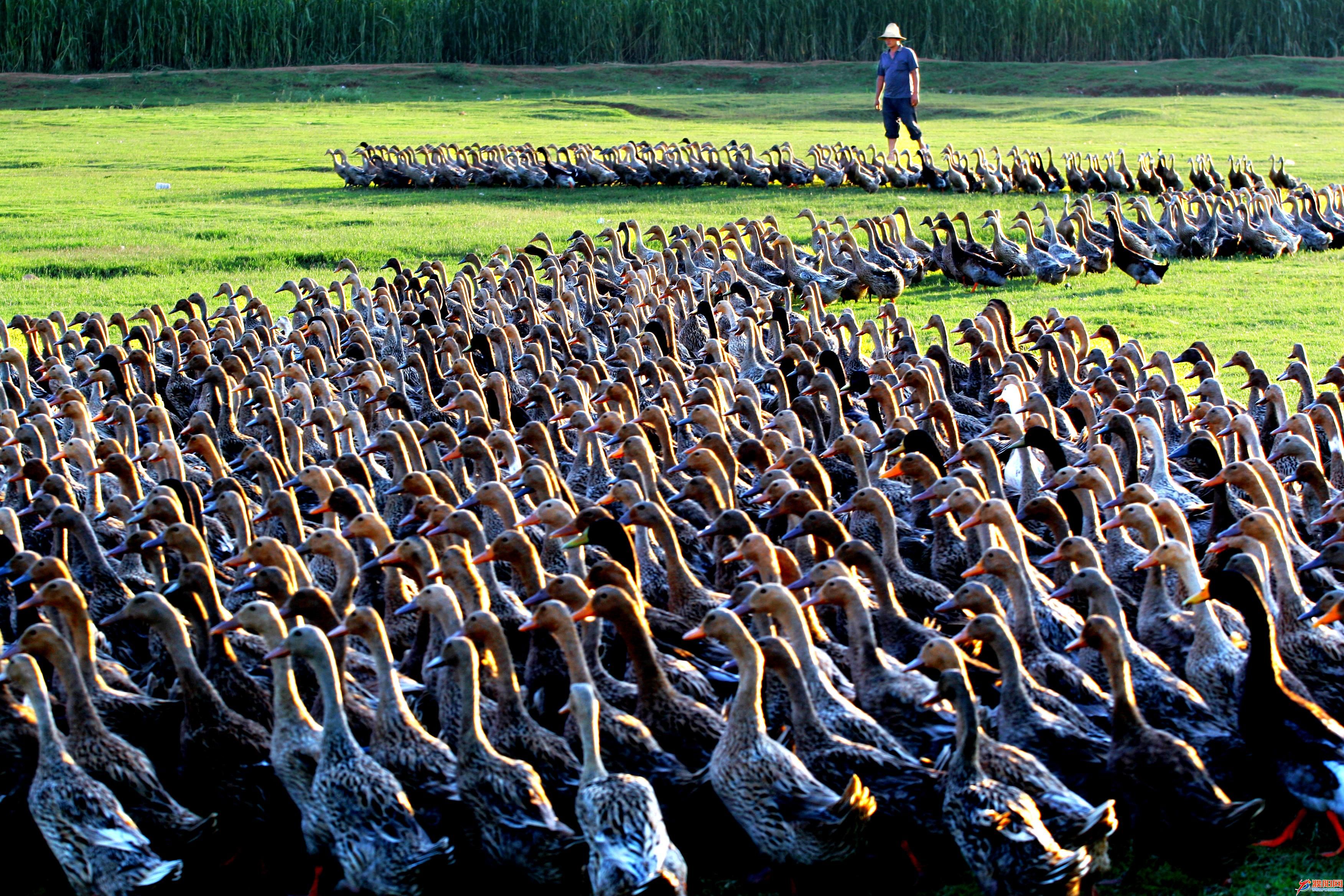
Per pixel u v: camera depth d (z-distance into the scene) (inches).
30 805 375.2
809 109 3105.3
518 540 493.4
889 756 390.9
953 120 2903.5
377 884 369.1
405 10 3614.7
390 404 755.4
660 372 831.1
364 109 3085.6
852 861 369.7
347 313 1000.9
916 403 764.0
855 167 1801.2
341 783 378.0
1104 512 565.0
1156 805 375.6
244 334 910.4
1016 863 344.8
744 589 495.5
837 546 516.4
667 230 1508.4
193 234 1467.8
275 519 615.5
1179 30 3659.0
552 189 1888.5
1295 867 390.0
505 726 412.2
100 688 433.7
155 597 414.6
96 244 1396.4
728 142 2522.1
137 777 390.9
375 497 642.2
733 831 401.4
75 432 727.1
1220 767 405.1
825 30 3757.4
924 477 599.5
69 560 541.3
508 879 375.9
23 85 3189.0
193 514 580.7
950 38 3732.8
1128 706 386.9
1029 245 1283.2
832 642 472.1
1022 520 544.1
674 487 650.8
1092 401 768.9
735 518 537.3
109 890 362.0
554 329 951.6
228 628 433.1
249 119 2851.9
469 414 736.3
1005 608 499.8
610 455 642.8
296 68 3494.1
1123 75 3440.0
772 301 1100.5
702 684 443.5
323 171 2094.0
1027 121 2834.6
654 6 3730.3
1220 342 993.5
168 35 3417.8
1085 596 493.0
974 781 362.0
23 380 831.7
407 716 402.9
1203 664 438.6
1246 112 2861.7
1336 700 448.1
